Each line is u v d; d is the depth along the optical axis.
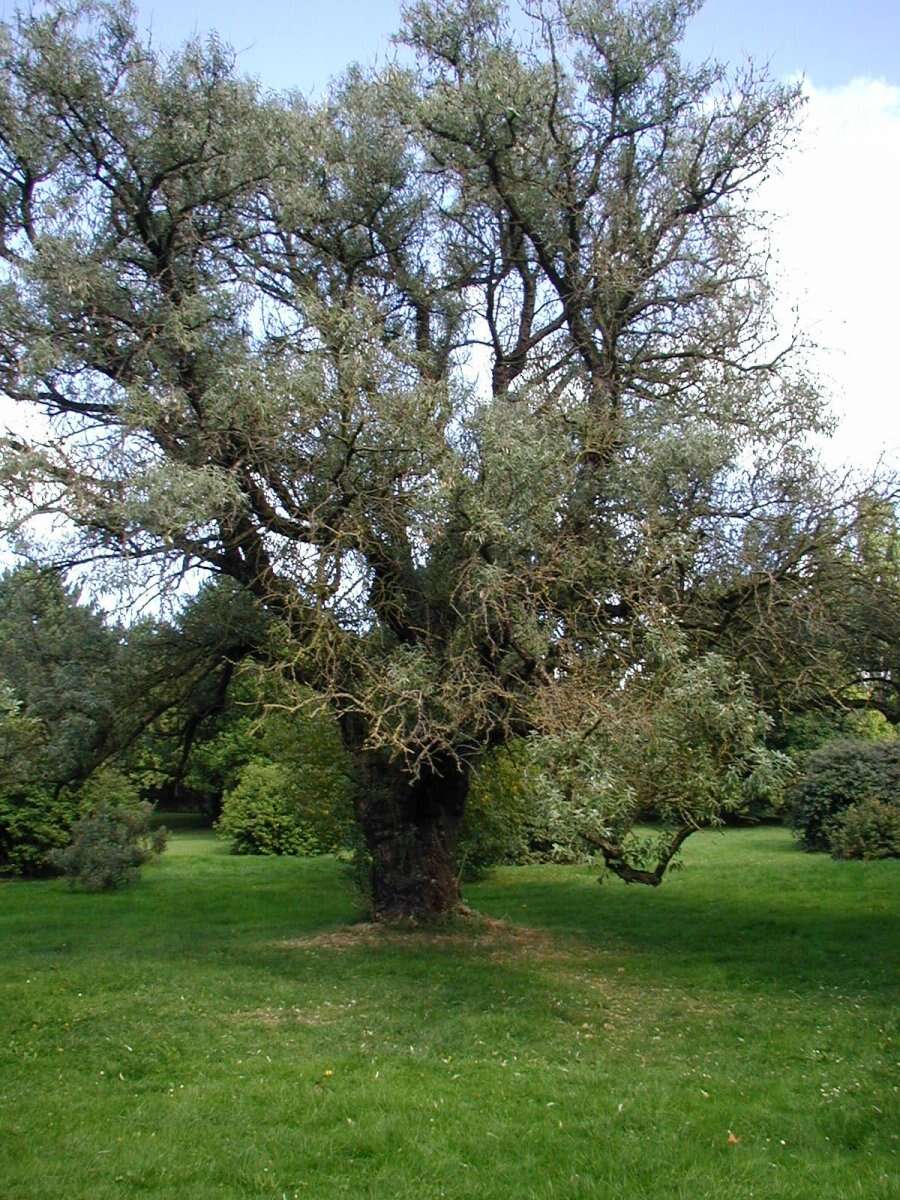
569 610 8.95
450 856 13.02
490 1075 7.35
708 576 9.48
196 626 11.91
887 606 9.82
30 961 11.23
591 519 9.39
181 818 36.91
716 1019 8.92
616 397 10.66
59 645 11.71
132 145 10.32
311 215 11.12
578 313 11.53
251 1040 8.23
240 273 11.07
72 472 8.63
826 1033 8.44
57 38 10.17
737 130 11.27
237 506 9.12
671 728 7.30
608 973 10.65
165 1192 5.42
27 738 12.42
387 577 10.04
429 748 8.87
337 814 14.26
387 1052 7.92
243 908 15.05
